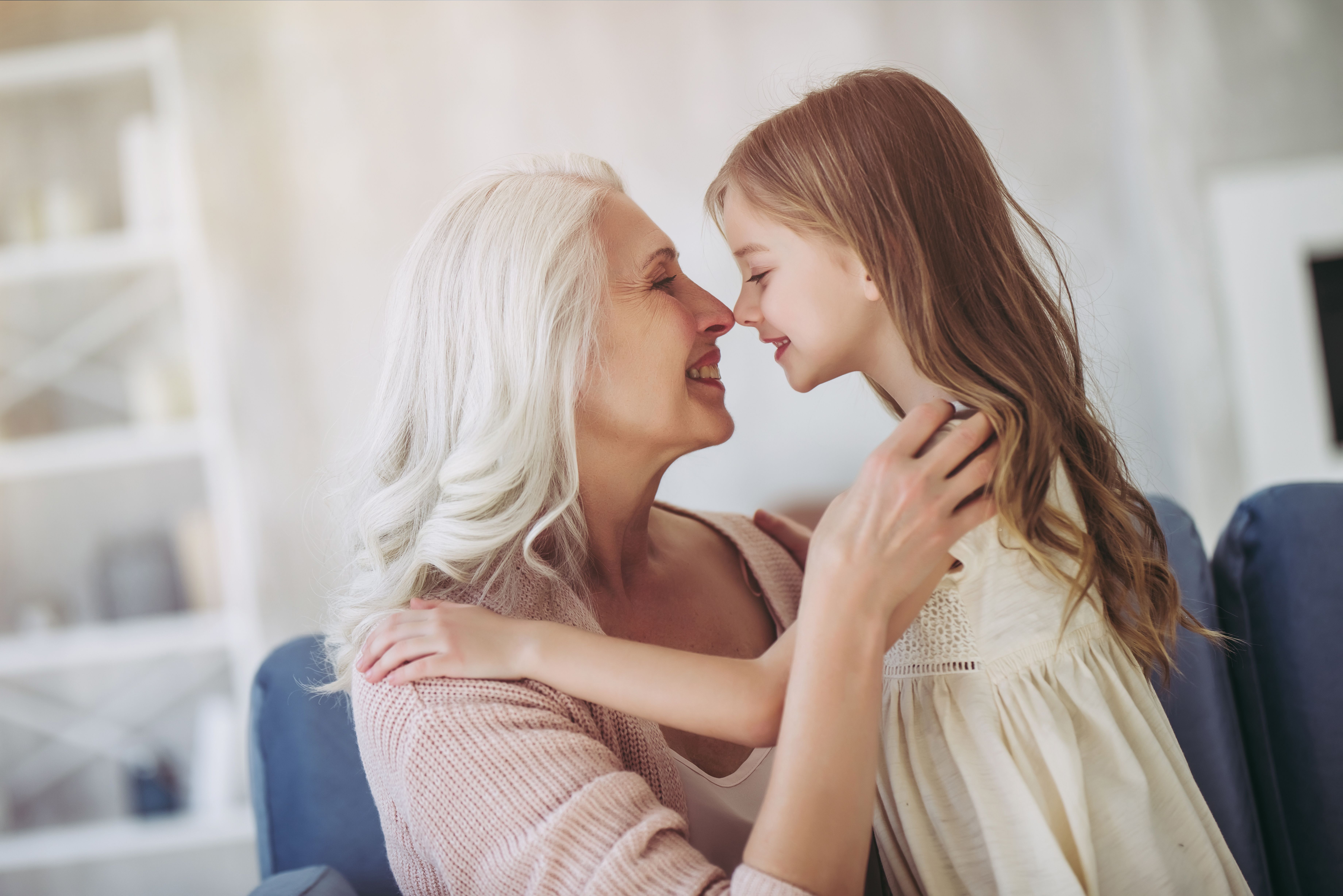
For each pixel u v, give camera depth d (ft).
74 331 9.75
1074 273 8.73
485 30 9.23
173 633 8.71
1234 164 8.51
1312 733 3.65
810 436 8.68
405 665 2.73
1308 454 8.30
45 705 9.52
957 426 2.81
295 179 9.34
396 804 2.81
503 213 3.11
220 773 8.75
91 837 8.57
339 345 9.30
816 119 3.16
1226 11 8.56
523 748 2.54
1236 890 2.96
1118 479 3.25
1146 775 2.88
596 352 3.09
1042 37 8.84
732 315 3.44
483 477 2.99
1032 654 2.89
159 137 9.36
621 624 3.39
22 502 9.64
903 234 3.00
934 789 2.86
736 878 2.34
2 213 9.69
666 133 9.08
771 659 2.68
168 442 8.95
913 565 2.54
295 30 9.36
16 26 9.57
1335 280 8.33
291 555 9.21
